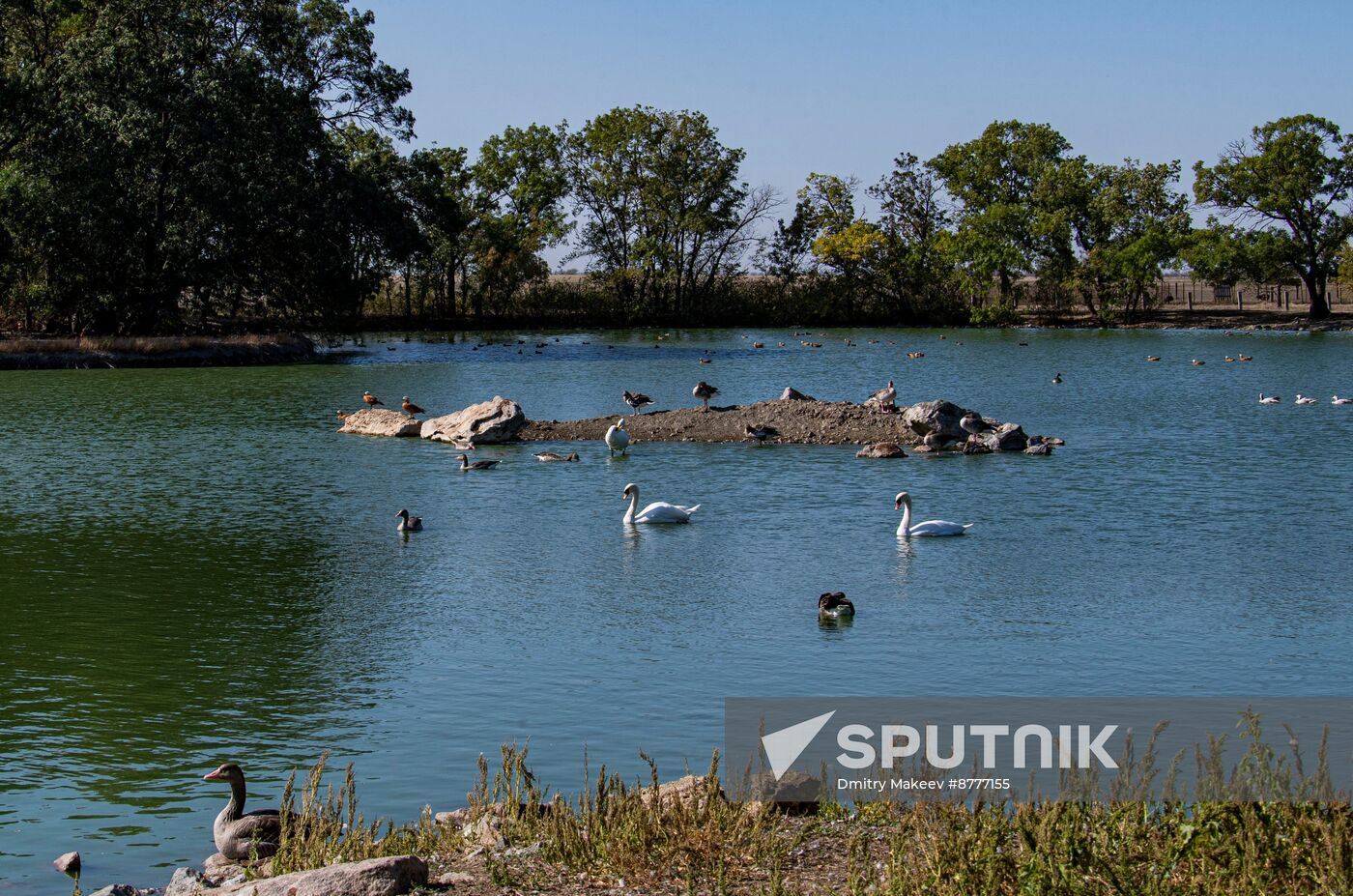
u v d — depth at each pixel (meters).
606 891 10.53
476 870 11.17
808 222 142.38
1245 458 40.78
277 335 88.94
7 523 30.84
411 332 125.44
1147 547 27.38
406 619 22.00
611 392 65.31
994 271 136.62
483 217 134.38
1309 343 103.00
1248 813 10.10
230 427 50.50
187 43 82.56
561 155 139.75
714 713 16.91
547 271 139.00
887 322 140.88
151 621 21.92
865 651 19.72
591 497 34.41
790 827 12.00
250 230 87.19
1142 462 40.09
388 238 93.69
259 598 23.47
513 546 28.08
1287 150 123.00
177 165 85.69
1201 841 10.12
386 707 17.41
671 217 138.62
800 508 32.34
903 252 140.38
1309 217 126.19
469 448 44.50
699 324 139.62
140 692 18.09
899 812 12.29
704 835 11.12
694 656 19.56
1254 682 18.09
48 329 94.00
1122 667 18.86
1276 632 20.70
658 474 38.34
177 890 11.55
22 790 14.67
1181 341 107.38
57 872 12.55
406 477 38.00
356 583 24.67
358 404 59.09
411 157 103.81
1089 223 135.25
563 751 15.62
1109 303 131.38
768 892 10.19
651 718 16.77
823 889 10.29
